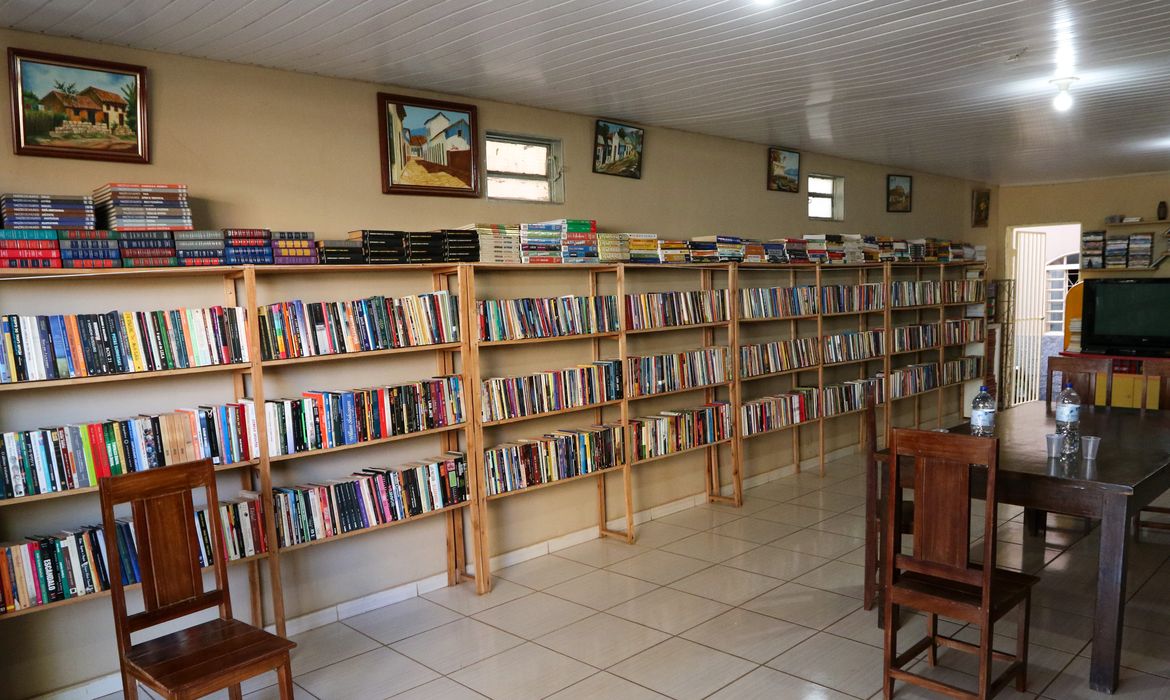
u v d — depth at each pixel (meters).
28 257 2.77
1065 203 9.22
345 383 3.98
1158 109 5.18
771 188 6.54
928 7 3.12
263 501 3.40
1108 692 2.94
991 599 2.68
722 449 6.12
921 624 3.62
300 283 3.79
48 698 3.10
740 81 4.24
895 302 7.61
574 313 4.67
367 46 3.38
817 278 6.50
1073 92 4.65
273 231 3.54
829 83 4.35
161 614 2.64
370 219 4.07
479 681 3.21
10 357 2.78
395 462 4.20
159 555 2.65
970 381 8.93
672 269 5.70
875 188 7.74
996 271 9.73
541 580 4.38
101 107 3.18
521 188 4.82
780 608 3.85
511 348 4.69
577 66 3.85
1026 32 3.49
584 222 4.71
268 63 3.61
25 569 2.80
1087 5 3.13
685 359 5.38
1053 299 11.14
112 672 3.27
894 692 3.00
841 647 3.40
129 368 3.05
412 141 4.21
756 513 5.56
